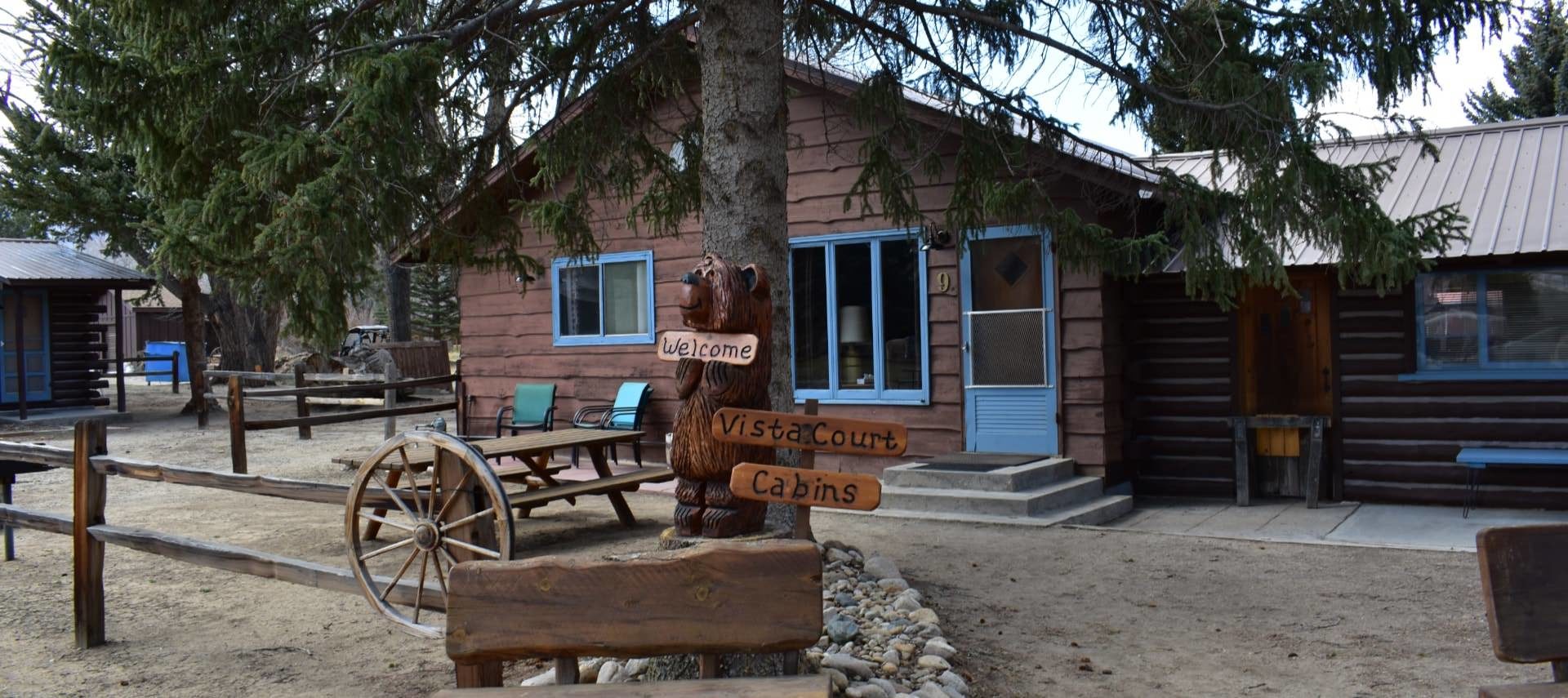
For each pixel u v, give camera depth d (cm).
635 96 812
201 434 1698
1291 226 660
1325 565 732
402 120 606
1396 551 770
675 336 450
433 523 498
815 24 743
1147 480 1056
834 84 1005
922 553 775
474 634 303
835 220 1105
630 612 302
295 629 607
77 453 582
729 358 438
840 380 1117
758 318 447
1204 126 677
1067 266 911
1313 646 554
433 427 528
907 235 914
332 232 583
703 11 639
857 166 1089
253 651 567
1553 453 862
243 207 612
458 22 700
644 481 884
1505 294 919
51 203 1798
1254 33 666
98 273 1961
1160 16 669
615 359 1255
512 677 528
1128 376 1042
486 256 849
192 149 641
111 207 1822
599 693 291
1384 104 612
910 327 1078
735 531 444
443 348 2373
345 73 638
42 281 1856
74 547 577
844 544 684
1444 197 948
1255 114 629
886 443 398
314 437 1677
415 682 515
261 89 644
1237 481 987
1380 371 960
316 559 789
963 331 1043
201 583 717
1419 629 581
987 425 1036
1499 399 912
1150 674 512
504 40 682
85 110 606
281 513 988
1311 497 949
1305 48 647
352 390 1325
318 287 612
